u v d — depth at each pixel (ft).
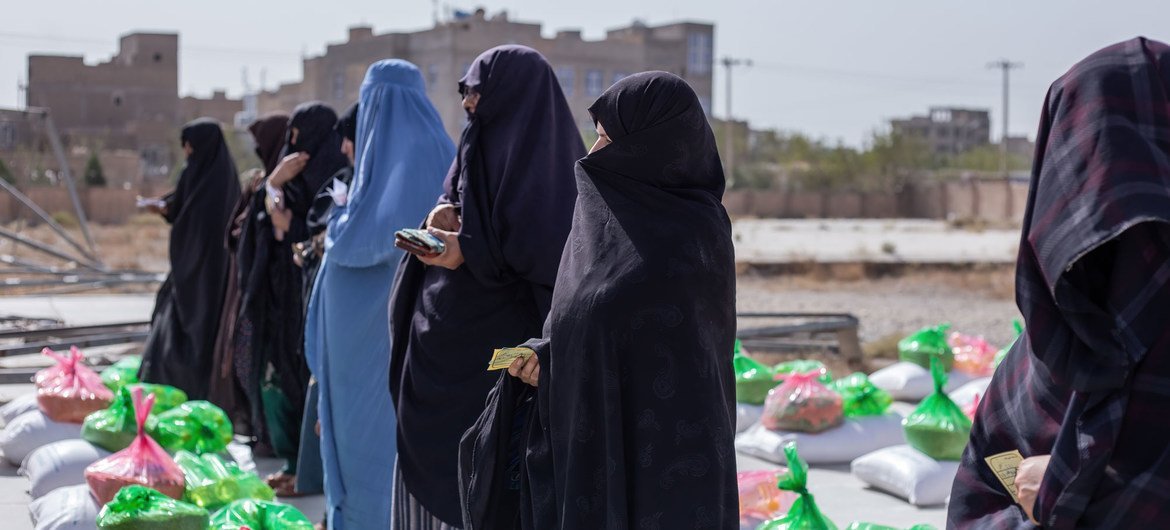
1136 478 7.07
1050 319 7.39
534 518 9.71
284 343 19.80
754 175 229.45
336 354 15.20
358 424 15.06
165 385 23.58
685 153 9.59
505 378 10.15
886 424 21.31
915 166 228.84
